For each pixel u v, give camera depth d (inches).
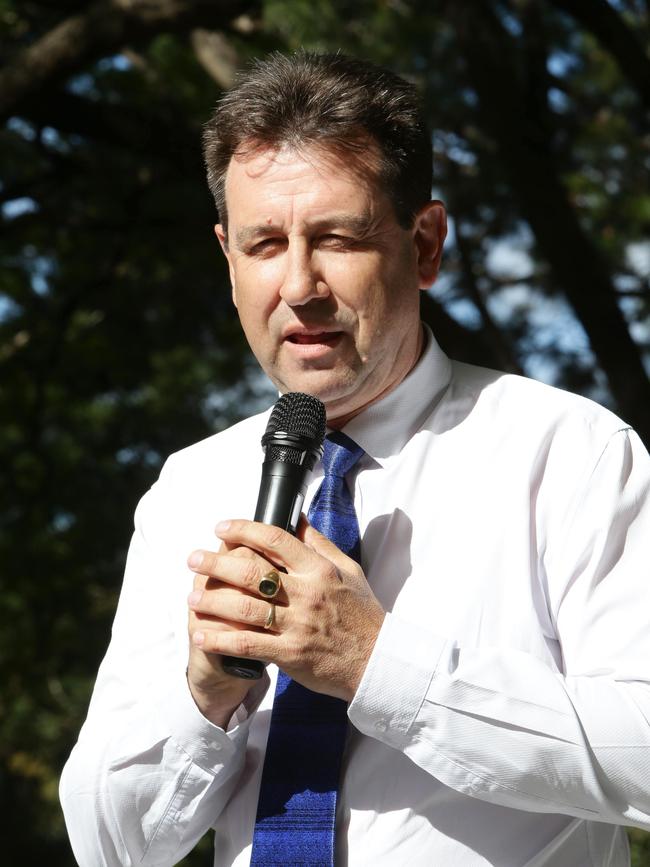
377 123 152.3
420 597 148.5
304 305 149.4
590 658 139.4
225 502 166.9
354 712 132.4
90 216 666.8
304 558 131.7
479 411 161.3
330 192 148.7
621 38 471.2
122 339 770.8
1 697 940.6
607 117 647.8
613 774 130.4
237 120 154.5
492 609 146.1
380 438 159.9
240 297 155.6
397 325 154.6
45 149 640.4
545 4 608.4
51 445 855.1
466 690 132.0
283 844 136.2
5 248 725.9
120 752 146.6
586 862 143.4
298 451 140.9
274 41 595.2
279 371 154.9
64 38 506.0
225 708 144.3
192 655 141.8
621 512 145.3
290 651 129.9
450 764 132.6
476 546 149.7
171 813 146.2
